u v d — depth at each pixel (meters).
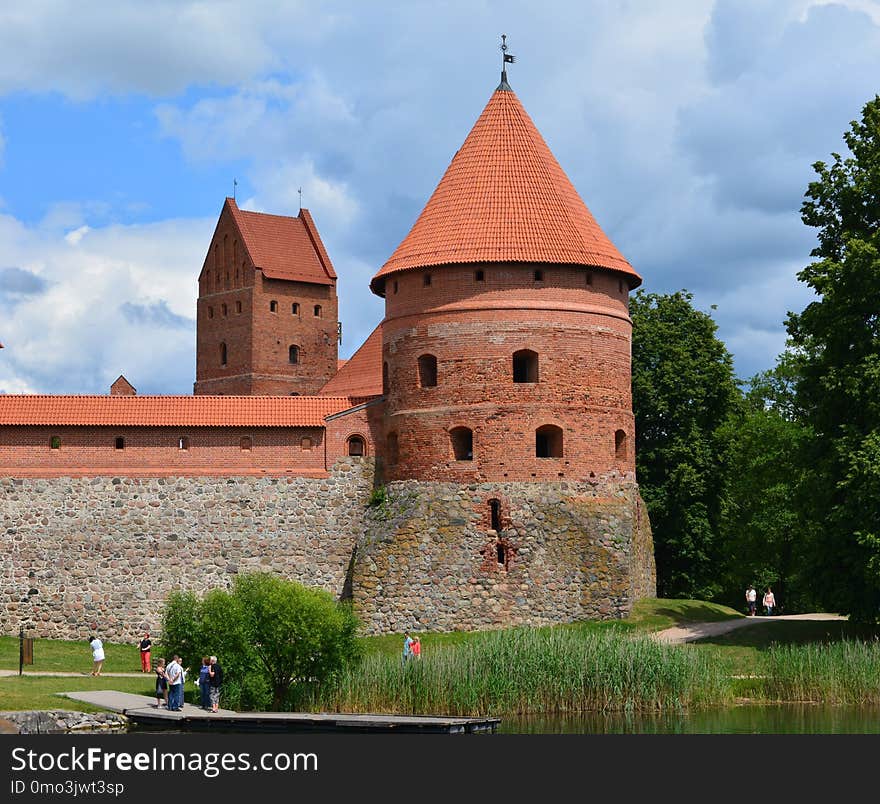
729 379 68.00
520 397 54.25
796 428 72.31
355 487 57.12
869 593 48.25
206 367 90.50
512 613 53.16
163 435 56.19
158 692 40.06
